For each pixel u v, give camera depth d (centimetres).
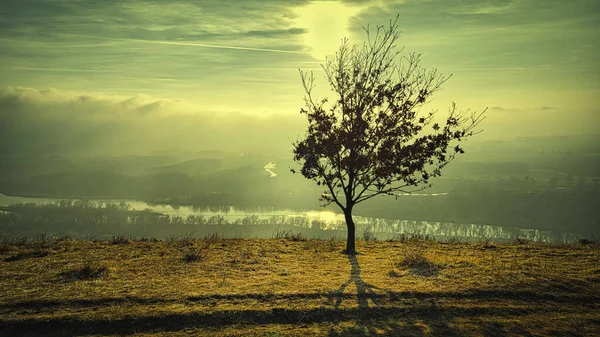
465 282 959
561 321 778
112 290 894
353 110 1308
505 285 932
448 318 784
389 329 738
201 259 1202
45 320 741
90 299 831
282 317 776
